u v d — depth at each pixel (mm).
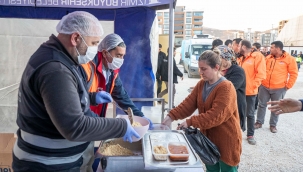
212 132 1926
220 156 1906
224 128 1878
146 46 2889
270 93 4434
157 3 2539
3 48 2895
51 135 1103
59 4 2645
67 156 1168
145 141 1474
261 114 4629
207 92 1901
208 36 15258
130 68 2914
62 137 1127
